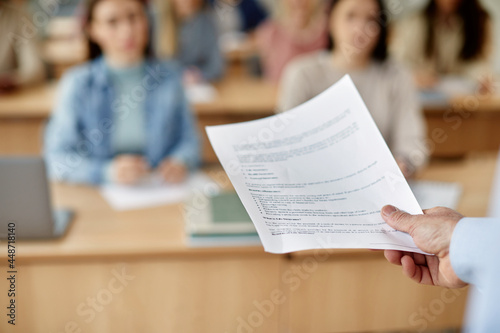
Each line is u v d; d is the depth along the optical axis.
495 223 0.63
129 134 1.96
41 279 1.34
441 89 3.01
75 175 1.72
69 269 1.34
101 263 1.35
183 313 1.42
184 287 1.40
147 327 1.43
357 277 1.44
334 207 0.70
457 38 3.31
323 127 0.75
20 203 1.29
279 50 3.29
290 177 0.71
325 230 0.68
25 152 2.79
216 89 3.10
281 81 3.26
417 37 3.34
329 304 1.45
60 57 3.80
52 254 1.30
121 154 1.97
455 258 0.64
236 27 4.52
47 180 1.29
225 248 1.34
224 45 4.15
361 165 0.72
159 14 3.41
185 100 2.06
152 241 1.36
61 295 1.36
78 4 4.35
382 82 1.94
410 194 0.70
